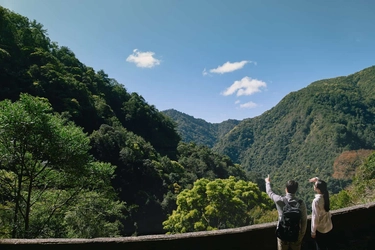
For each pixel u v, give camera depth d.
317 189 2.99
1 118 8.11
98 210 11.25
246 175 83.06
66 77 50.34
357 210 4.00
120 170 41.03
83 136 9.99
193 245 2.85
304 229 2.67
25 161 9.45
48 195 10.62
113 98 73.31
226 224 28.88
